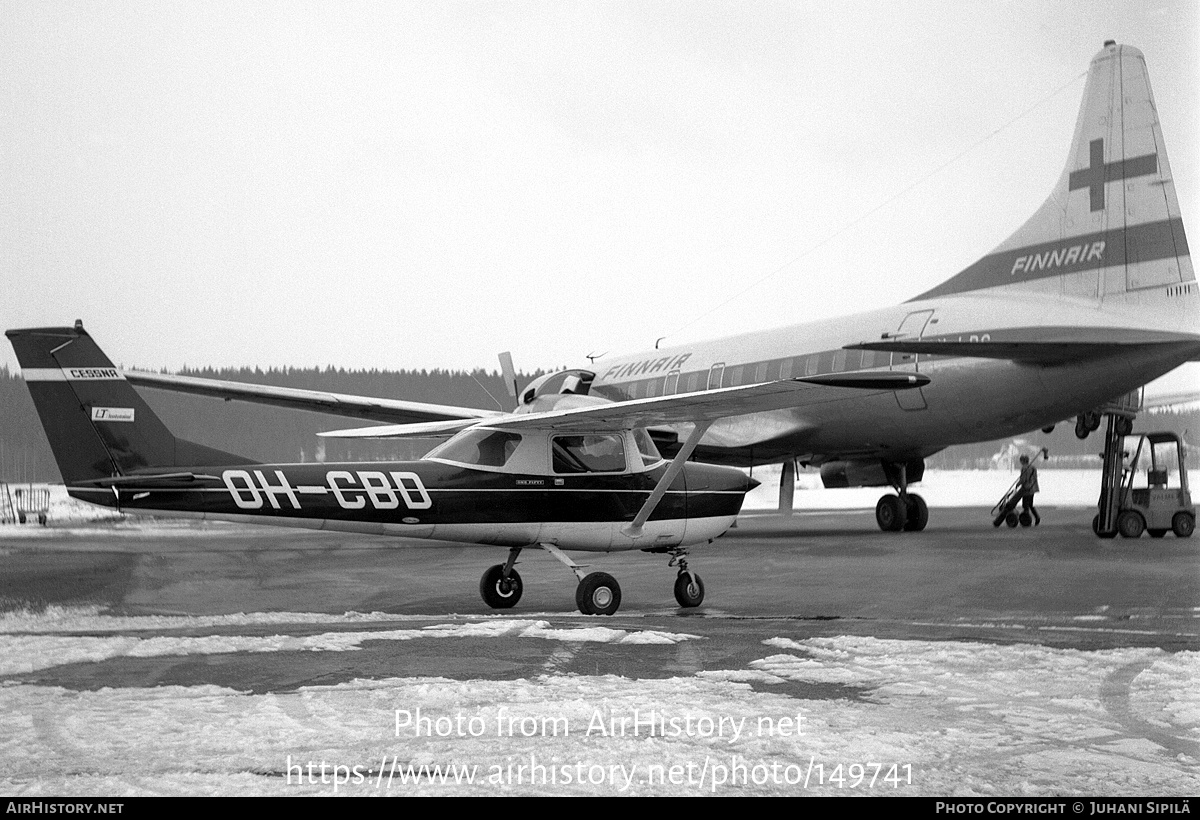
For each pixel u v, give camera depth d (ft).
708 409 37.27
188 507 35.68
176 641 27.96
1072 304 66.33
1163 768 16.90
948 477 225.15
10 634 29.96
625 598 41.55
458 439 38.99
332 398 89.45
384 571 53.01
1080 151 67.31
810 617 33.71
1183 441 70.64
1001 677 23.21
